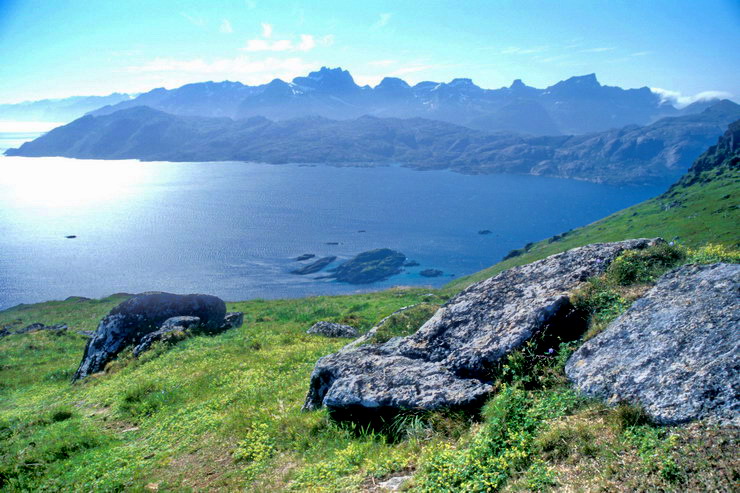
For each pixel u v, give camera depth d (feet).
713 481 17.11
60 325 165.37
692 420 20.39
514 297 38.70
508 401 27.81
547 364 30.50
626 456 20.31
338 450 31.63
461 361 34.60
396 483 25.81
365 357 39.86
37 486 36.63
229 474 33.47
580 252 41.52
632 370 25.09
